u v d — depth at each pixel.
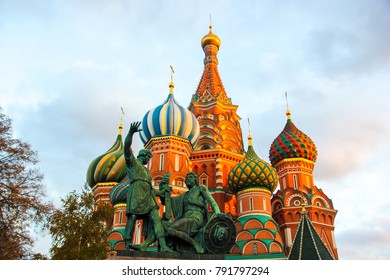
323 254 31.12
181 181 47.97
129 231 12.72
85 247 27.77
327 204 51.94
